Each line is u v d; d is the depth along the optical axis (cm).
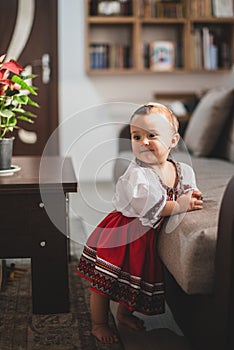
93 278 183
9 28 486
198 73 513
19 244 204
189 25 486
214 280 155
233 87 355
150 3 486
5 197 201
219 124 347
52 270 205
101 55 491
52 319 201
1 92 217
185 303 183
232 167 300
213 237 156
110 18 481
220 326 149
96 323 187
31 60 491
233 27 492
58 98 498
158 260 189
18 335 187
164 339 185
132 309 183
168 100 498
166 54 493
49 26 489
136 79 510
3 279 235
